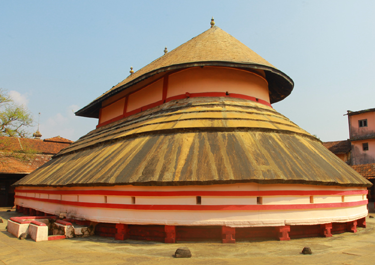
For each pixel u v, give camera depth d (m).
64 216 14.38
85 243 10.62
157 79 18.91
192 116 14.24
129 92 21.86
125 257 8.41
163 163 11.41
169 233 10.56
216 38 19.66
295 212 10.80
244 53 17.88
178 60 17.73
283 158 11.61
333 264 7.62
